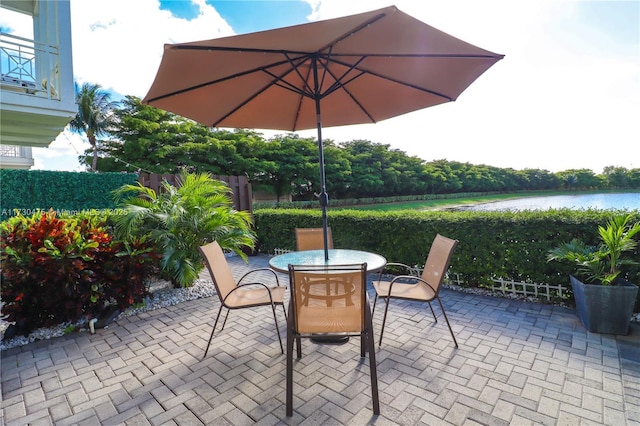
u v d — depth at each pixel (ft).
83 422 6.48
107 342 10.14
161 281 16.84
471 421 6.18
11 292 10.17
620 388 7.07
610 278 9.75
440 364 8.29
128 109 59.47
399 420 6.25
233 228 15.80
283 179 71.00
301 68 10.14
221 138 65.67
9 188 22.11
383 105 11.57
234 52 7.46
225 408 6.79
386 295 9.42
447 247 9.41
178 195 14.98
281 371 8.19
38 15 22.17
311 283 6.65
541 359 8.39
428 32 6.56
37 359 9.11
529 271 12.99
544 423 6.06
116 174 27.22
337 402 6.86
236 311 12.76
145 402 7.07
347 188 82.07
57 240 10.77
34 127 20.07
